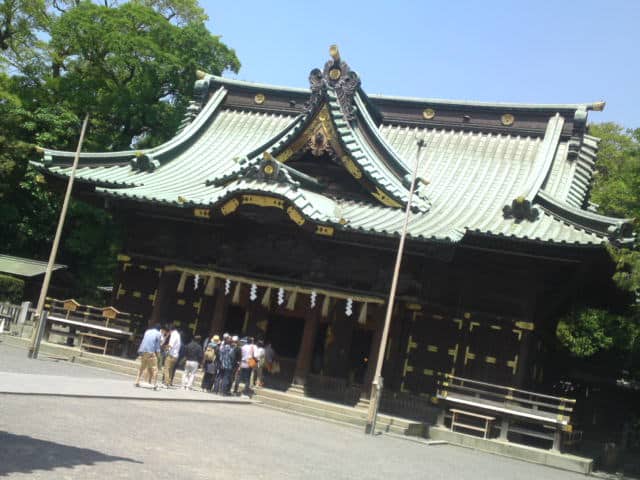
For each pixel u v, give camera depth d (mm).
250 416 24016
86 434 14000
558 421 27047
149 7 57250
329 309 33906
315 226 30844
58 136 53125
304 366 31562
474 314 31281
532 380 32906
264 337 35375
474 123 39062
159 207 35188
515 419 28531
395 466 17969
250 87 44625
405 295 31234
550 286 31016
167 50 54500
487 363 31125
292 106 43438
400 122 40656
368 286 32188
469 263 31500
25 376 21656
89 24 52750
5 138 48781
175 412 20469
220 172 38719
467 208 32906
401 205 33000
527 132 37844
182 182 37406
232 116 44312
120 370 31703
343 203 34375
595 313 29766
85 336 34875
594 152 36875
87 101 53938
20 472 9781
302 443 19344
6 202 52844
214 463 13359
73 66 56406
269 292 32969
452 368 31469
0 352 29297
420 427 28797
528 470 23328
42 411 15820
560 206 30344
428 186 35281
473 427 28531
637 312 29969
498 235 28531
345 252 32688
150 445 14109
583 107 36656
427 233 29125
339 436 23312
